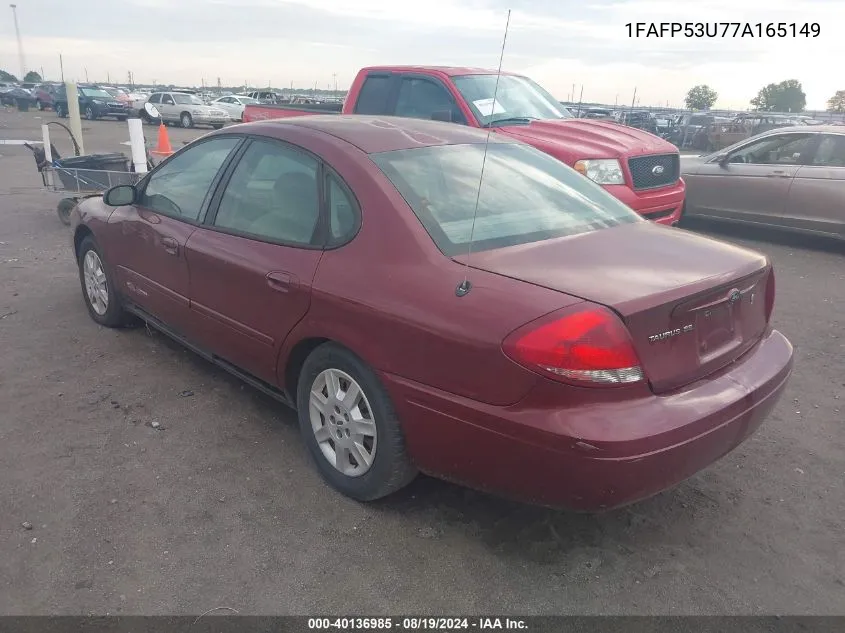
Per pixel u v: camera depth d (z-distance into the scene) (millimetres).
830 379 4715
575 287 2555
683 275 2738
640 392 2484
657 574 2809
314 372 3262
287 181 3500
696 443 2535
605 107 17969
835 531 3096
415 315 2732
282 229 3449
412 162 3324
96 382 4441
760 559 2908
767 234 9625
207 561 2822
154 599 2613
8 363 4699
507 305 2539
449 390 2660
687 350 2666
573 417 2395
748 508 3254
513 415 2488
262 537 2977
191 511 3145
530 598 2664
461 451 2686
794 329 5688
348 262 3049
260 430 3896
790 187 8609
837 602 2672
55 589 2648
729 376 2809
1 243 8195
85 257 5391
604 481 2406
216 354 4043
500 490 2666
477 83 7918
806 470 3578
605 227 3303
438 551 2914
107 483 3344
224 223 3820
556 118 8250
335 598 2643
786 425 4059
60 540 2924
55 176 9055
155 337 5219
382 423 2945
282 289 3279
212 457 3605
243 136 3914
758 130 18562
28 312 5719
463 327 2590
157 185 4512
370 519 3113
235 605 2598
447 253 2854
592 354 2381
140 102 35219
